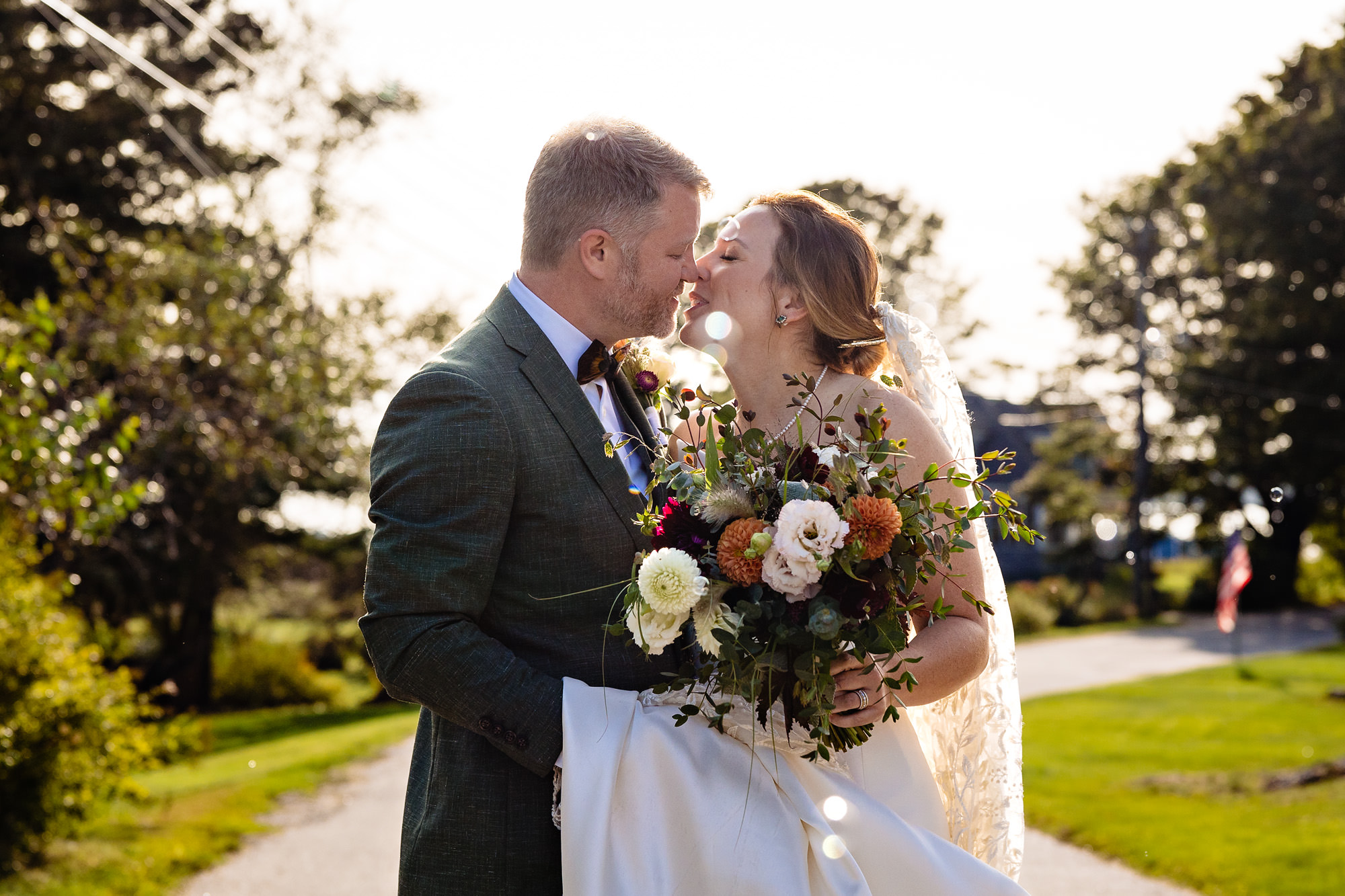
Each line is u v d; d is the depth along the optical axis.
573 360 2.28
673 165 2.26
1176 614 35.75
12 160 16.80
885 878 2.06
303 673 23.84
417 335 17.50
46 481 6.57
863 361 2.46
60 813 7.05
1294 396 31.52
